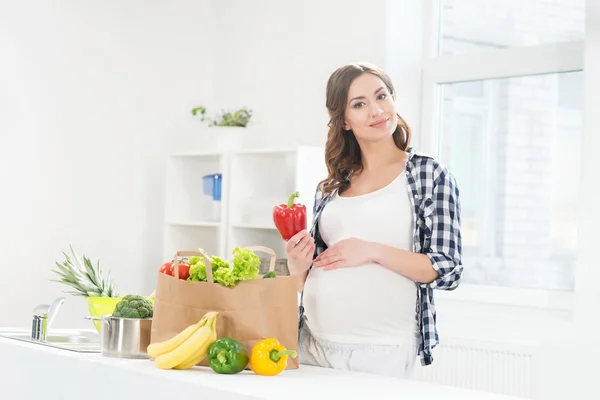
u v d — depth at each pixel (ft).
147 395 7.01
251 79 16.84
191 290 7.34
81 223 15.96
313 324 8.20
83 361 7.71
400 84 14.33
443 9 14.44
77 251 15.89
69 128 15.83
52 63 15.65
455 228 7.84
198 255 7.59
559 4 12.98
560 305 12.53
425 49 14.53
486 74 13.66
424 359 7.91
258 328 7.27
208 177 15.72
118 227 16.43
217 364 7.03
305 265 8.20
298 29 15.90
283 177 15.96
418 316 7.93
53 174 15.64
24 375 8.48
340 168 8.42
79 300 15.79
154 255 16.92
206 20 17.66
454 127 14.16
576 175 12.64
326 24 15.37
